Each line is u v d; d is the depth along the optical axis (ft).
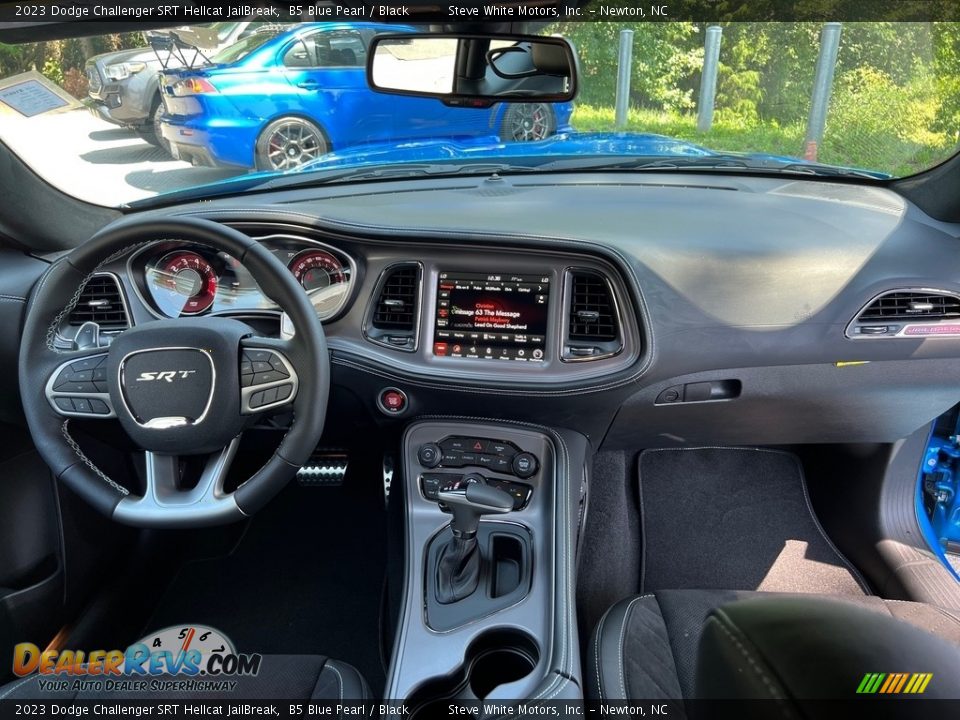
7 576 5.43
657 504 7.90
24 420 5.44
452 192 6.61
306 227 5.60
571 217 5.87
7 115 5.22
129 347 4.08
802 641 2.06
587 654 4.81
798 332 5.71
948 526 7.24
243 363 4.14
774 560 7.22
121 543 6.72
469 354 5.75
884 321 5.73
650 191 6.64
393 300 5.80
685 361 5.72
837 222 6.01
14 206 5.29
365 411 6.14
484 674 4.83
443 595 5.04
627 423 6.24
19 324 5.27
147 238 4.17
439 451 5.79
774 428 6.48
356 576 7.35
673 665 4.50
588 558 7.21
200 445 4.09
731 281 5.61
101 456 6.32
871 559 6.90
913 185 6.48
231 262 5.65
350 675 4.65
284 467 4.21
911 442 6.75
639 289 5.50
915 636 2.14
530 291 5.64
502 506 4.87
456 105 6.48
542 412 5.85
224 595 7.11
